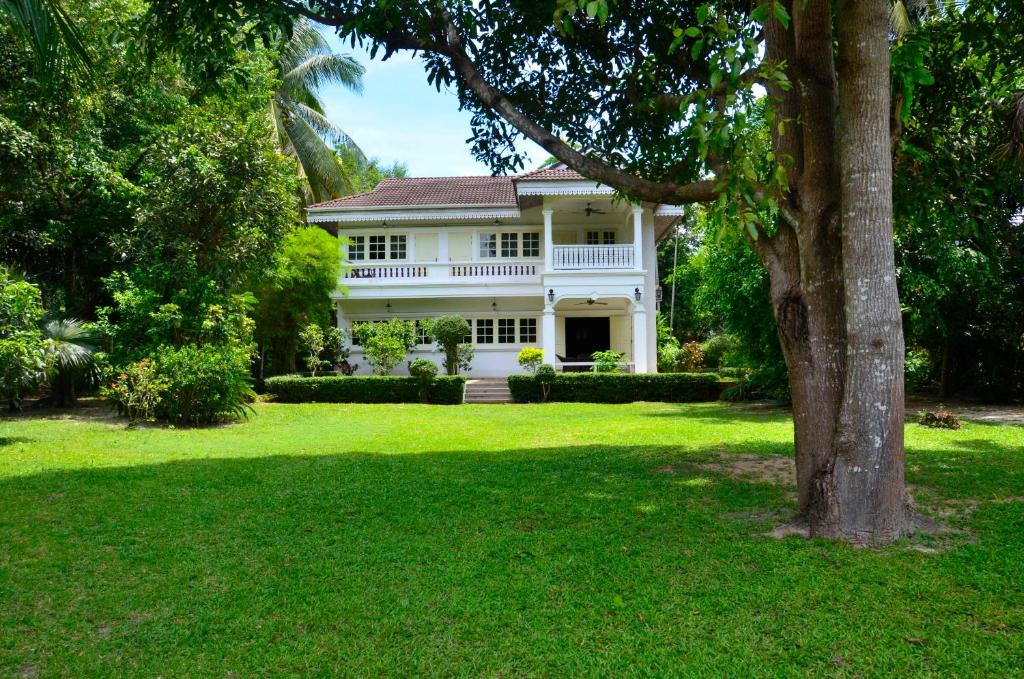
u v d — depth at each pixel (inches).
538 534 214.1
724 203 178.7
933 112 307.0
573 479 301.6
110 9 510.6
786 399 673.6
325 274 821.9
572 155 253.1
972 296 595.8
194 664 133.6
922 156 274.4
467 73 278.1
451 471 324.5
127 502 262.4
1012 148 343.3
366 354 847.7
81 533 220.2
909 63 196.1
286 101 1049.5
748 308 658.8
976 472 300.0
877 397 197.0
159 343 539.8
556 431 486.3
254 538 213.9
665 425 509.0
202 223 583.8
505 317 958.4
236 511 248.1
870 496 199.0
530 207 922.1
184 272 565.9
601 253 853.2
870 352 196.4
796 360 218.7
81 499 267.0
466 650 137.5
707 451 375.9
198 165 543.2
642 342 840.3
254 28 279.3
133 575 182.4
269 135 716.0
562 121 349.7
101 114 586.2
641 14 309.4
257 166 581.3
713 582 170.7
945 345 666.2
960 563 179.0
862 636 140.3
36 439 434.9
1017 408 585.6
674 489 277.7
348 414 628.4
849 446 200.4
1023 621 145.3
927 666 128.2
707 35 176.6
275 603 162.4
